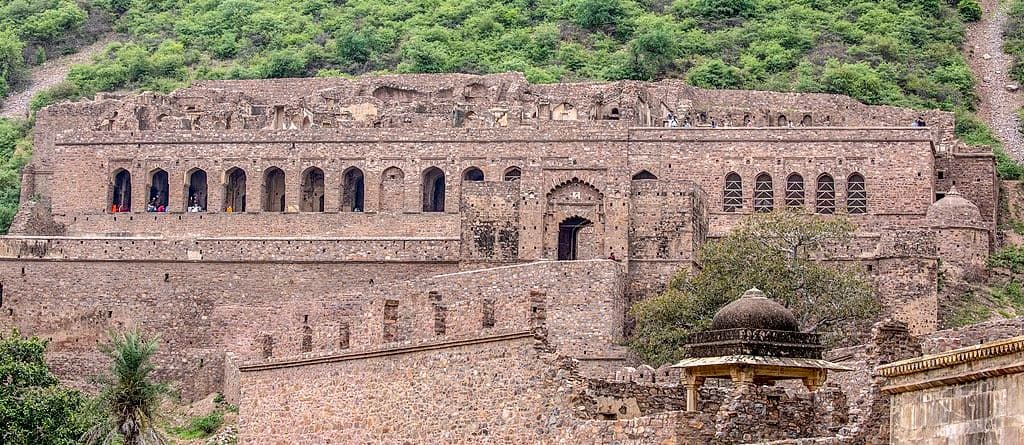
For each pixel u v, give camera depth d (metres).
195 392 148.00
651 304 135.25
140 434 103.81
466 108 177.50
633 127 167.62
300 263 157.88
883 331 84.38
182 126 180.12
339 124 177.38
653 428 78.69
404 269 157.12
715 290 132.50
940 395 62.06
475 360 90.19
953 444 61.44
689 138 166.88
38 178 188.75
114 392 104.38
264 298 157.50
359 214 170.88
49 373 121.75
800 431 79.25
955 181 170.88
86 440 104.19
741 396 79.06
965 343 98.25
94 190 176.38
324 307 139.75
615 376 103.19
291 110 181.25
